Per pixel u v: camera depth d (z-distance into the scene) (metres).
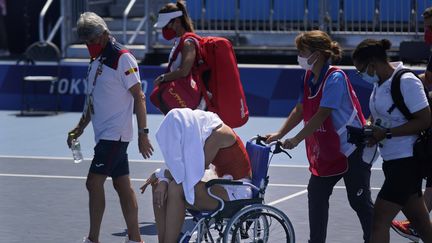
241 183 17.33
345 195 25.42
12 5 54.84
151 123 38.97
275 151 17.66
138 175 28.42
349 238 20.86
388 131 16.12
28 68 43.31
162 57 44.12
